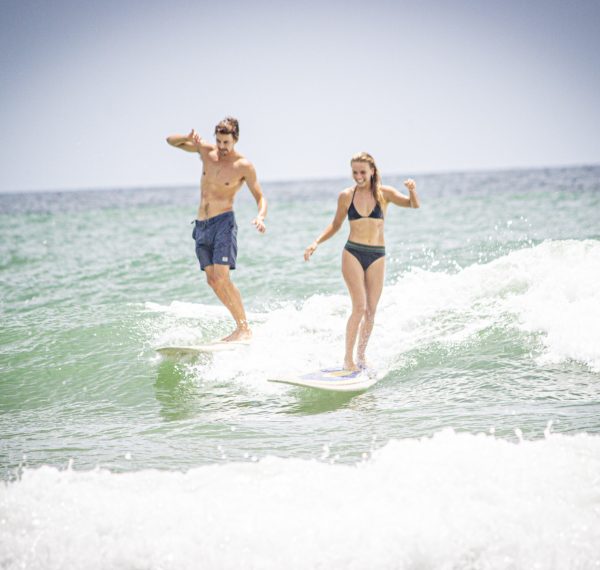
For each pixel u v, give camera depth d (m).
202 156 7.37
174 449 4.47
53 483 3.56
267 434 4.71
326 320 7.62
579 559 2.75
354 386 5.70
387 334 6.95
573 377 5.46
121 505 3.28
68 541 3.04
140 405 5.71
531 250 8.13
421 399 5.32
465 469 3.41
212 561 2.86
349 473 3.52
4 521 3.20
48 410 5.67
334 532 2.96
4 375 6.54
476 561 2.79
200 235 7.30
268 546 2.91
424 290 7.89
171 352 6.73
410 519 3.01
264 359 6.61
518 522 2.96
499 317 6.92
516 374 5.66
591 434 4.09
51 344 7.32
